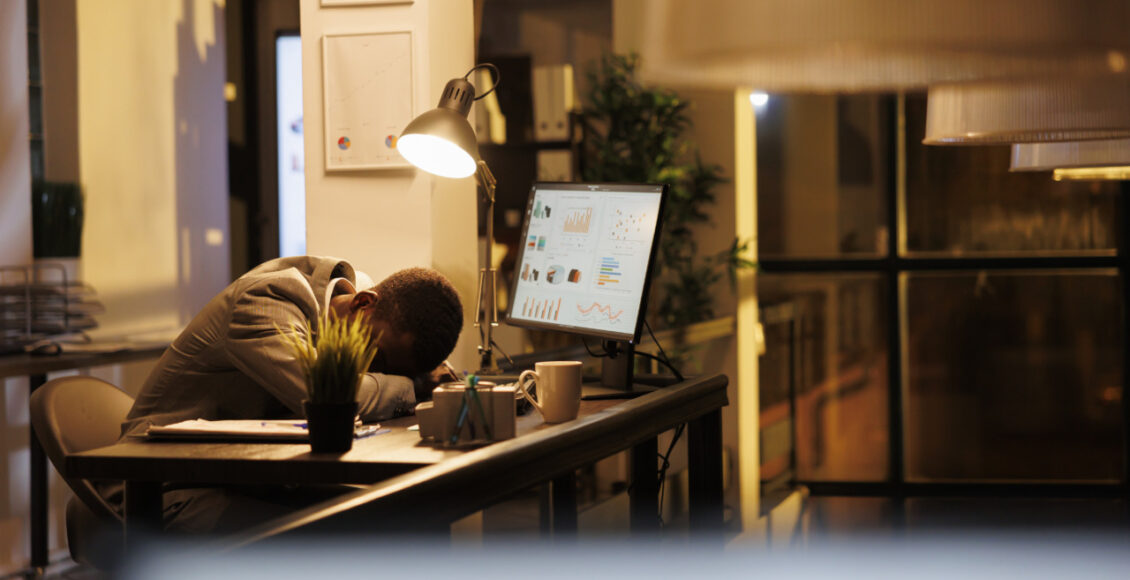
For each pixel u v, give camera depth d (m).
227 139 5.41
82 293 4.04
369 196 2.94
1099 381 6.02
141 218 4.47
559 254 2.38
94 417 2.15
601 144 5.07
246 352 1.93
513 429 1.69
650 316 5.07
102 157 4.30
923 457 6.14
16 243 3.84
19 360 3.45
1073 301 6.03
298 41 5.44
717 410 2.45
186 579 0.92
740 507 4.91
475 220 3.13
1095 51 0.85
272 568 0.96
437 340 2.04
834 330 6.18
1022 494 6.04
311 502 2.13
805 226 6.21
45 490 3.75
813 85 1.04
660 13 0.96
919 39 0.82
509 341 4.76
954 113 2.08
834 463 6.18
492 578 1.89
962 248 6.10
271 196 5.48
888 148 6.11
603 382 2.30
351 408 1.65
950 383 6.12
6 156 3.79
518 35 6.21
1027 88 1.32
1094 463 6.03
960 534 5.09
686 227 5.06
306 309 2.02
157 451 1.66
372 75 2.92
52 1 4.19
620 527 4.02
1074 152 3.04
